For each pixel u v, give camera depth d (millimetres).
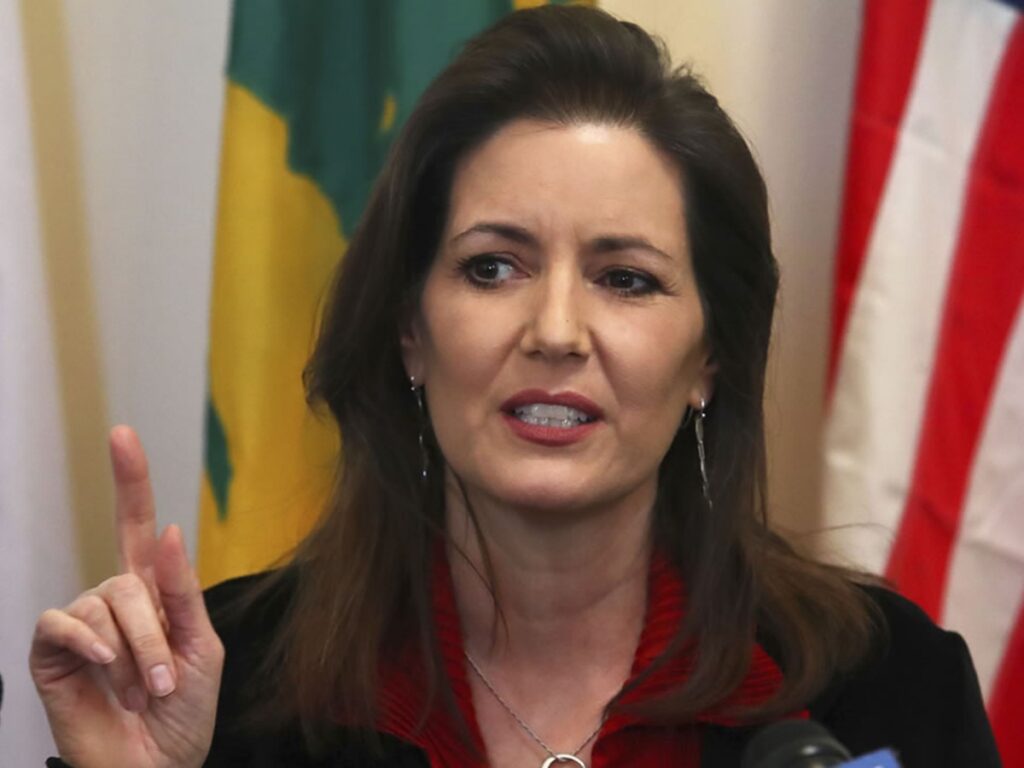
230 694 4078
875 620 4172
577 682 3887
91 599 3240
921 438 5156
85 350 5891
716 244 3814
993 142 5109
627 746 3742
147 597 3227
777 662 3982
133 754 3328
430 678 3824
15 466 5199
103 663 3182
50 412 5312
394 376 4078
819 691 3865
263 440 5047
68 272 5855
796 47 5977
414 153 3770
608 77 3705
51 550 5355
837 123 5977
